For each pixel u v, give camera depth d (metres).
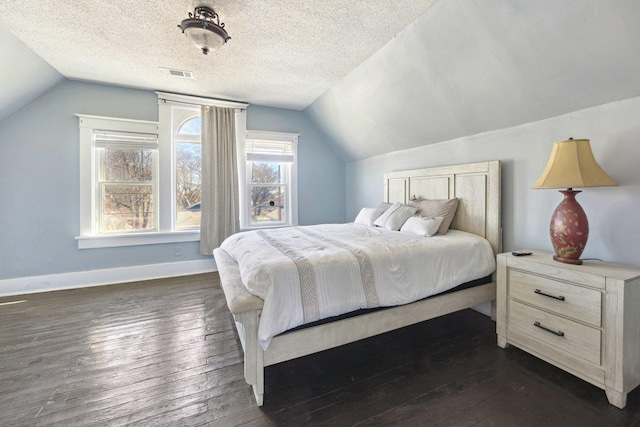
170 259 3.64
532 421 1.32
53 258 3.14
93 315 2.48
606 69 1.62
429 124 2.92
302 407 1.43
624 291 1.35
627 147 1.69
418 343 2.06
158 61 2.71
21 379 1.62
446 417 1.35
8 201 2.96
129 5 1.90
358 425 1.31
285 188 4.38
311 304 1.54
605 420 1.32
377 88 2.92
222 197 3.78
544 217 2.14
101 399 1.47
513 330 1.89
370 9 1.93
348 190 4.77
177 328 2.26
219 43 2.06
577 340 1.54
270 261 1.65
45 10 1.95
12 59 2.40
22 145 2.98
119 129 3.33
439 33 2.04
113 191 3.42
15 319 2.40
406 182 3.45
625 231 1.72
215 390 1.55
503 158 2.42
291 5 1.88
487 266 2.24
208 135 3.69
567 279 1.58
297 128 4.36
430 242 2.16
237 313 1.38
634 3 1.32
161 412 1.39
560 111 1.99
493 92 2.18
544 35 1.66
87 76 3.05
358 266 1.74
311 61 2.69
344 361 1.85
